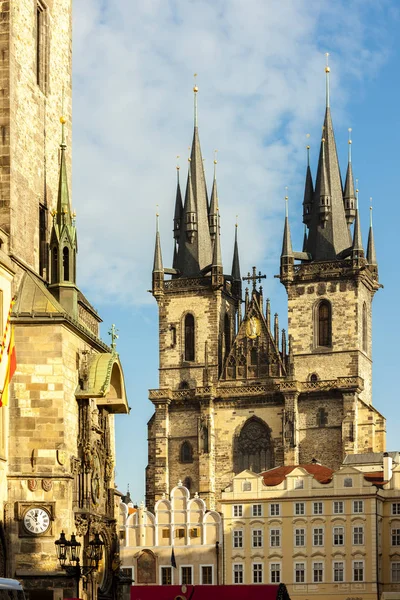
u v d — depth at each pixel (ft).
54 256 264.72
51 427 249.96
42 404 250.16
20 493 247.50
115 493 281.95
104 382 259.39
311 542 644.69
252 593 311.06
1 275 247.70
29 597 242.78
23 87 270.46
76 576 234.79
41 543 246.06
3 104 260.83
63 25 300.61
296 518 649.61
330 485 644.27
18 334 252.21
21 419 249.96
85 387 258.98
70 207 269.85
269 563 651.25
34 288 256.73
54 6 293.84
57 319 251.60
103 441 275.80
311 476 650.02
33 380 250.78
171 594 315.37
